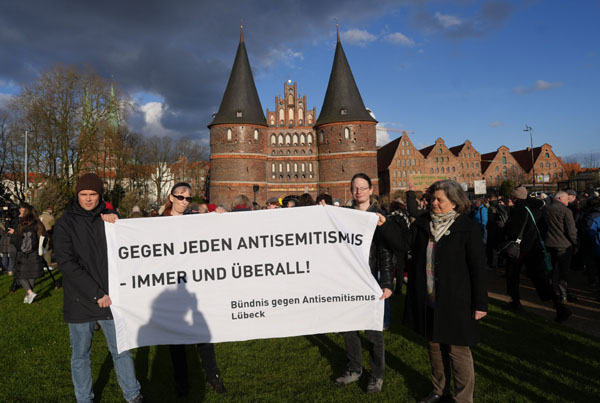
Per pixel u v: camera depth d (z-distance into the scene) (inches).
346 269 161.0
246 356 207.5
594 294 322.7
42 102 1306.6
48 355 208.2
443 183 142.3
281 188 2197.3
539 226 295.4
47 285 406.0
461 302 137.1
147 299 155.9
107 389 170.9
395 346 214.5
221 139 2016.5
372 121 2050.9
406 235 156.6
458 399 141.0
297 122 2234.3
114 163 1641.2
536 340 213.6
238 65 2079.2
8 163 1465.3
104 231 152.4
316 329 161.6
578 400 150.6
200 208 346.6
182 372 163.5
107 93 1437.0
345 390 164.7
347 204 242.1
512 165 3312.0
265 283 160.9
